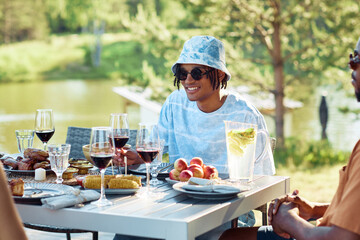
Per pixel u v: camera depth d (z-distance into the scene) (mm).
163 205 1920
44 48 33812
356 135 9594
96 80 30891
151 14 7727
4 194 1212
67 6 33188
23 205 1915
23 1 34000
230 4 7457
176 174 2244
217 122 2719
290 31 8109
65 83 28844
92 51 33062
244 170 2230
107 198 2018
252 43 8203
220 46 2658
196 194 1974
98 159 1918
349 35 7348
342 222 1655
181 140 2814
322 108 8852
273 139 2889
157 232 1757
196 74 2594
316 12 7430
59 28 35562
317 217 2113
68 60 33062
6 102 19312
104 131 1932
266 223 2523
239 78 7910
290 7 7746
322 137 8859
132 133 3275
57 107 17656
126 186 2070
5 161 2408
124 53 33438
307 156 8180
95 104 18641
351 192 1660
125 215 1788
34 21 34219
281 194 2318
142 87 7266
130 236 2186
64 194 1992
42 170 2252
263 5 7867
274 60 8156
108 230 1813
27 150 2428
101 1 31750
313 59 7863
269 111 8891
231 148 2230
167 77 7281
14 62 31703
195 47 2602
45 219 1895
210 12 7492
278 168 7582
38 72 31812
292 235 1920
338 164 7828
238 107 2717
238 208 2004
